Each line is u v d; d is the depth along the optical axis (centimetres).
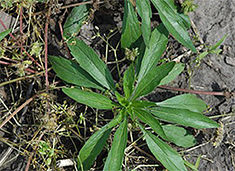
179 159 51
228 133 56
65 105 55
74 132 54
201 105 54
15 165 54
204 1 57
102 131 52
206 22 57
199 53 57
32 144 53
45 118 52
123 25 53
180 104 54
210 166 55
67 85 54
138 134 56
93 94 51
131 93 52
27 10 55
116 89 56
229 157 55
